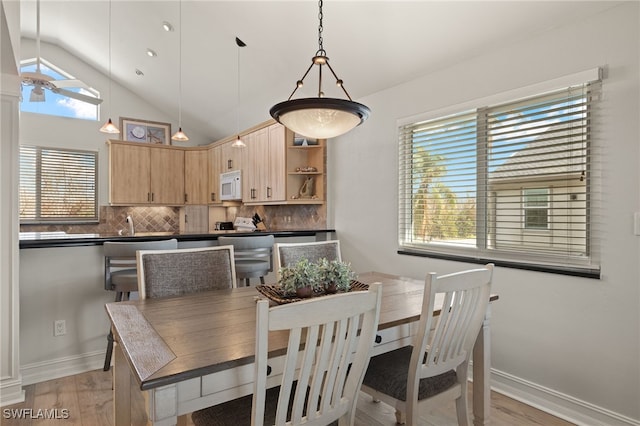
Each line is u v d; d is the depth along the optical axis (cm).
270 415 135
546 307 230
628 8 195
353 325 122
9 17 198
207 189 605
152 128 605
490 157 265
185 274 205
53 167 534
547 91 226
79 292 272
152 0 369
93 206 563
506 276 250
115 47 486
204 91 502
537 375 234
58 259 265
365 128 360
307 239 382
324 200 405
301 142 411
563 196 226
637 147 193
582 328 214
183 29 393
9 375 236
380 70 316
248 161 483
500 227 260
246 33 351
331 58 325
